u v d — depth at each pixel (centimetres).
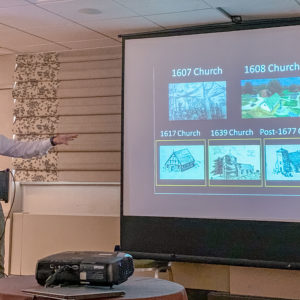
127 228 460
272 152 416
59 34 482
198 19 439
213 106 437
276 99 416
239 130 428
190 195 441
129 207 461
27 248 528
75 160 529
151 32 458
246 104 426
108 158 517
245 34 427
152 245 451
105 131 520
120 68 519
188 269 473
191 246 437
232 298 444
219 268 462
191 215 439
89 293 188
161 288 214
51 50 544
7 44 519
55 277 206
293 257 404
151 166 455
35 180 543
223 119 433
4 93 571
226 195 429
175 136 449
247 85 426
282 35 415
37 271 211
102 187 529
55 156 536
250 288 441
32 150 372
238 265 418
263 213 416
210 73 439
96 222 505
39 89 550
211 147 437
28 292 195
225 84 434
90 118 527
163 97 454
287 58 414
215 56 438
